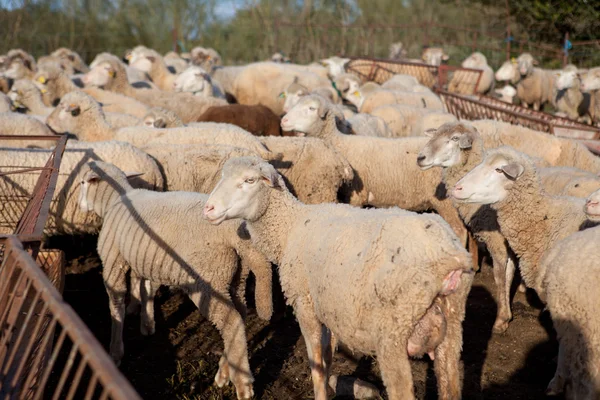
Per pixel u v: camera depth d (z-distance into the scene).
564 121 12.66
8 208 6.90
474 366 5.48
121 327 5.57
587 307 3.95
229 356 4.97
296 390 5.09
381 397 4.76
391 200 7.87
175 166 7.30
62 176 6.90
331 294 3.89
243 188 4.50
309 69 19.12
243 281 5.36
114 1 30.72
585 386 3.98
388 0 34.53
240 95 17.62
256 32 32.31
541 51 25.52
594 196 4.70
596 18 24.38
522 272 5.58
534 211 5.34
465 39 30.28
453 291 3.56
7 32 27.27
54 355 2.40
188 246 5.02
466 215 6.62
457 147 6.55
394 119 11.38
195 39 32.16
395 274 3.52
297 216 4.59
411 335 3.62
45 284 2.60
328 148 7.32
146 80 15.88
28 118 8.58
